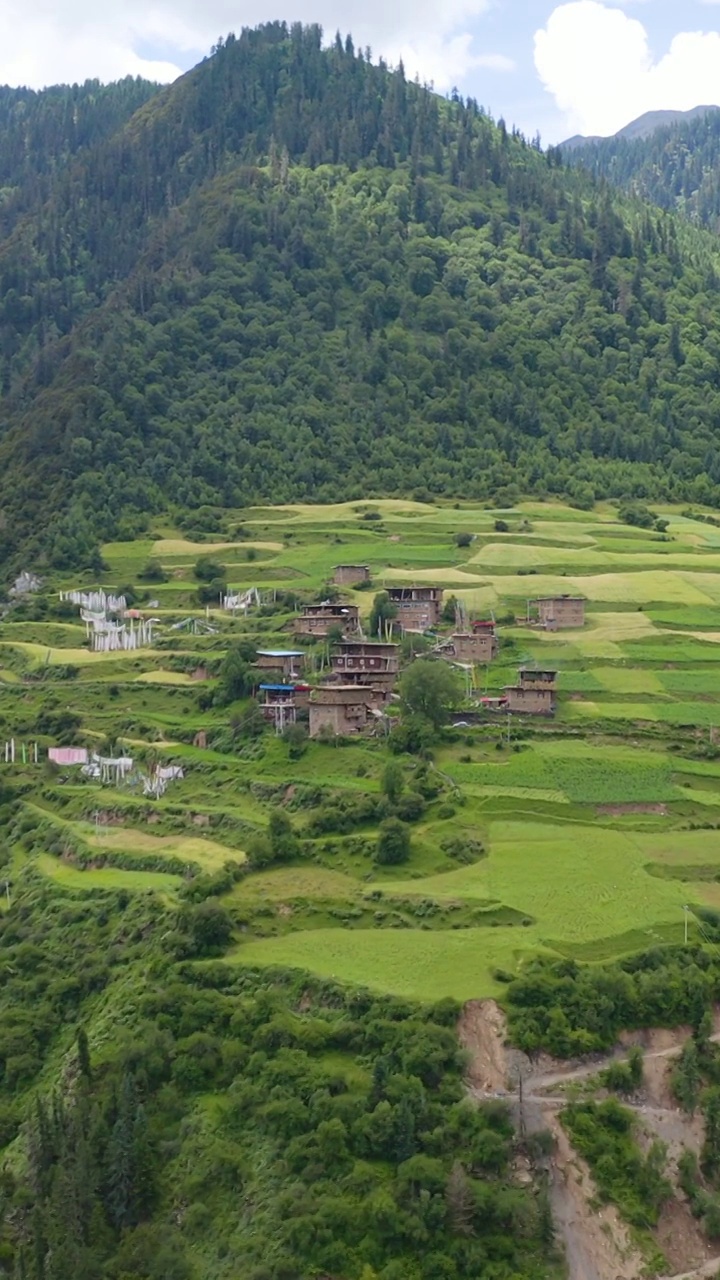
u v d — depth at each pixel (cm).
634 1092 13475
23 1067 15300
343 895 16338
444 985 14188
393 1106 12875
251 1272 11956
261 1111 13288
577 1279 12038
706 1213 12706
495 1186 12456
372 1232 12125
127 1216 13050
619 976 14162
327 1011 14162
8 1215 13462
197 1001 14625
